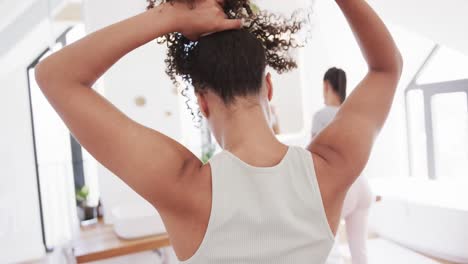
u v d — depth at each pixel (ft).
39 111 6.52
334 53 9.40
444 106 11.60
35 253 7.87
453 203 8.57
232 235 1.49
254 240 1.50
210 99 1.73
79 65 1.40
